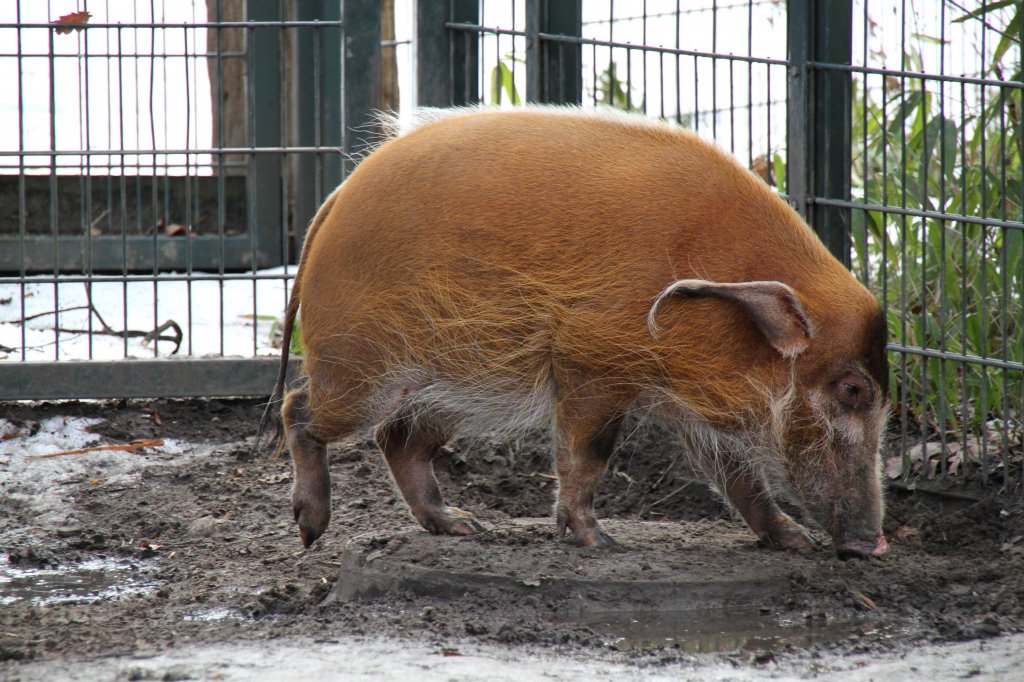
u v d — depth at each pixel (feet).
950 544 33.83
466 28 45.83
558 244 30.09
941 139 37.11
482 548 31.07
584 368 30.42
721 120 56.29
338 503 38.50
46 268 61.46
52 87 46.42
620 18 54.90
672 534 33.68
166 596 31.37
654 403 31.30
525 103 43.65
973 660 25.58
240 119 65.46
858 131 48.57
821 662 25.70
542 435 43.21
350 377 31.78
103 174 63.26
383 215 31.04
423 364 31.27
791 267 30.50
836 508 31.32
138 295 60.64
